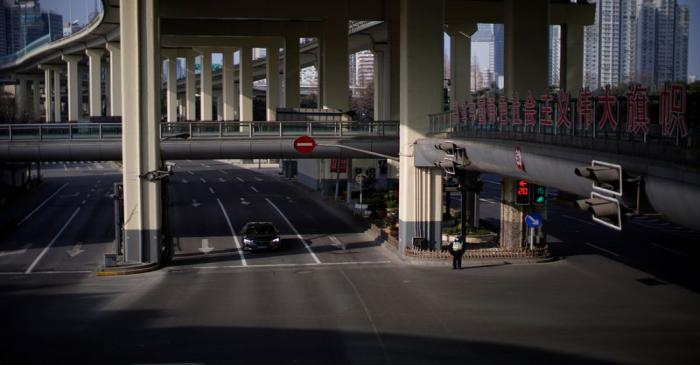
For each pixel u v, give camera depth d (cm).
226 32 8475
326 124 5109
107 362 2305
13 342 2545
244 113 10894
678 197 1641
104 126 4800
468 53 8569
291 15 6888
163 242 4291
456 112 3769
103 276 3794
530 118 2769
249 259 4241
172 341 2538
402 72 4322
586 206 1852
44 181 9356
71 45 12794
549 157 2342
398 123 5325
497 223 5638
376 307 3020
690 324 2706
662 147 1730
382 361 2295
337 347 2455
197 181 9425
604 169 1830
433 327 2697
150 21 4066
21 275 3822
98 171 11112
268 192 8069
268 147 4975
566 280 3544
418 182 4228
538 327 2677
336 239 4953
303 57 13562
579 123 2328
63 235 5181
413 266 3975
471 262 4016
